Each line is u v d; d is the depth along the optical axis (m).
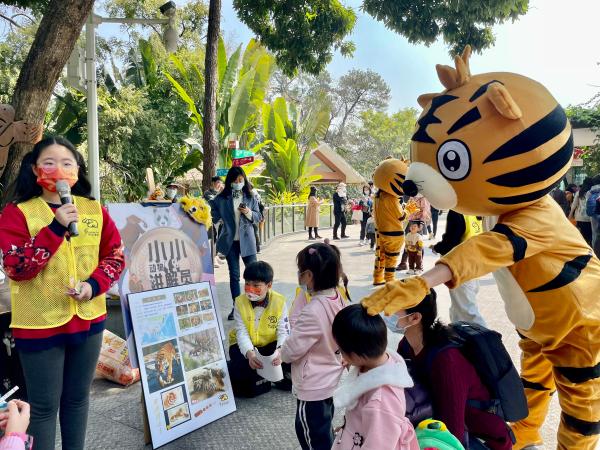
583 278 2.22
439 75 2.38
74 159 2.32
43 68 4.25
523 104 2.16
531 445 2.87
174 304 3.24
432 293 2.11
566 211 10.21
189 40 21.22
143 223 3.26
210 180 10.10
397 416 1.78
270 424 3.25
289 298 6.67
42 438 2.21
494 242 2.08
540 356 2.68
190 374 3.19
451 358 2.01
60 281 2.23
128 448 2.96
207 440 3.04
